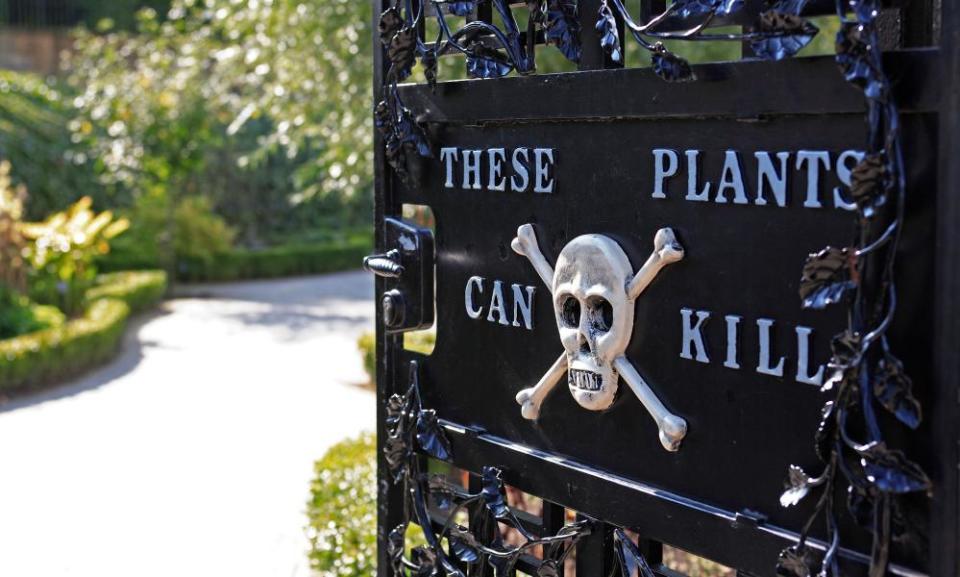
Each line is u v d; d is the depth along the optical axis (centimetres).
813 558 141
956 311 126
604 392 167
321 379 1018
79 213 1328
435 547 202
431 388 206
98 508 634
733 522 151
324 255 1984
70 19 2559
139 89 1505
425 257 203
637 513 165
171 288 1720
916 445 133
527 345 185
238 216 2016
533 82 176
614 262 163
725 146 150
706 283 154
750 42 143
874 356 133
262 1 834
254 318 1426
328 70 797
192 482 684
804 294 135
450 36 191
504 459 190
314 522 470
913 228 130
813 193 139
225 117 1502
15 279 1155
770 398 147
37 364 987
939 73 125
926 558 132
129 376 1037
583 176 171
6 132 1622
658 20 155
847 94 133
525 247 180
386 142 205
